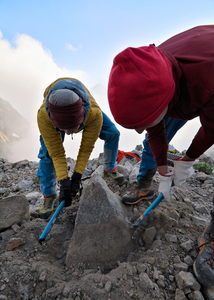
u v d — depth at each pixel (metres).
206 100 0.97
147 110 0.94
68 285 1.43
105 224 1.72
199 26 1.27
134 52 0.93
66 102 1.44
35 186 3.75
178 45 1.12
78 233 1.72
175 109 1.21
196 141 1.31
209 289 1.35
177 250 1.63
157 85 0.89
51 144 1.87
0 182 4.20
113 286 1.39
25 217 2.09
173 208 2.12
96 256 1.65
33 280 1.50
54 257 1.77
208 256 1.37
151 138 1.58
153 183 2.57
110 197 1.87
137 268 1.51
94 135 1.94
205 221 2.02
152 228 1.78
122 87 0.92
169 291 1.38
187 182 3.25
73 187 1.92
